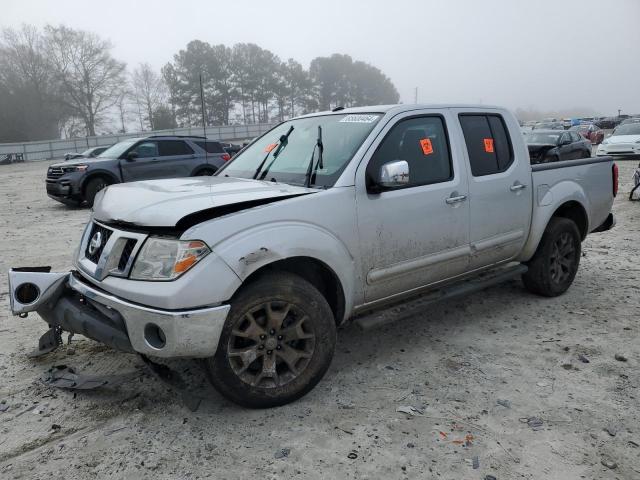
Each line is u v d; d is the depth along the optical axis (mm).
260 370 3191
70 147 48688
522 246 4836
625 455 2807
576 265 5383
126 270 2992
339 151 3756
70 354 4047
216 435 3010
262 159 4277
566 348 4094
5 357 4031
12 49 71938
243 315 3045
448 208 4039
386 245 3672
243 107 83750
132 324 2916
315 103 96000
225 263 2896
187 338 2828
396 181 3412
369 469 2713
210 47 75875
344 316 3564
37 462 2791
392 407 3287
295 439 2965
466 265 4332
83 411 3273
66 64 76375
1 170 33062
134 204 3180
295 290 3189
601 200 5648
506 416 3178
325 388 3531
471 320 4723
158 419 3180
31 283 3398
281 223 3139
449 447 2885
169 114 69938
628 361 3881
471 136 4391
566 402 3328
